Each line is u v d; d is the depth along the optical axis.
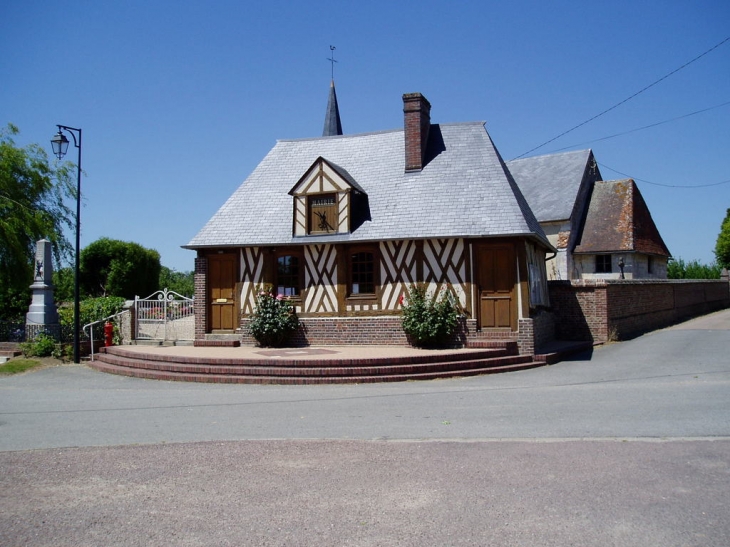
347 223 16.53
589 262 28.39
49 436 8.39
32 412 10.27
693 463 6.29
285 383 12.77
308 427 8.52
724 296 31.11
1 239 20.11
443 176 16.97
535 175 31.91
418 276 15.95
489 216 15.62
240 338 17.23
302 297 16.89
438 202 16.39
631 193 29.75
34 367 15.91
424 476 6.16
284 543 4.80
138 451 7.41
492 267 15.46
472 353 14.03
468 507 5.35
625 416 8.47
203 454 7.17
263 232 17.31
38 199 23.02
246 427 8.65
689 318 25.22
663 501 5.36
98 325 18.47
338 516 5.26
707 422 7.96
